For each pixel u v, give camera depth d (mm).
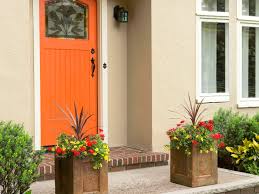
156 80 8219
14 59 6910
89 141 5738
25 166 5242
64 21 8047
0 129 5336
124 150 8273
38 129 7680
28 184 5309
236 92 9383
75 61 8156
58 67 7969
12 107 6906
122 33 8602
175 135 6652
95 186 5785
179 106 8484
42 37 7809
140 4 8359
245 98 9570
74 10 8156
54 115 7922
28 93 7031
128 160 7566
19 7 6930
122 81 8625
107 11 8391
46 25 7859
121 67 8602
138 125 8453
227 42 9289
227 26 9281
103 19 8336
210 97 8938
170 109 8383
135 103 8508
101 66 8344
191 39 8633
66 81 8055
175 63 8438
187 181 6531
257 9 9789
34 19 7664
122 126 8648
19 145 5215
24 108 7000
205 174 6578
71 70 8109
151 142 8219
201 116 8781
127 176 7172
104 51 8352
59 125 7961
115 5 8500
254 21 9602
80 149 5633
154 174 7312
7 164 5102
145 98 8297
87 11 8305
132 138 8594
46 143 7844
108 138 8477
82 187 5684
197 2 8727
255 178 6969
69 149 5656
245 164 7430
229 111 8438
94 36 8367
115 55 8523
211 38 9133
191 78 8641
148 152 8109
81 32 8242
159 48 8242
